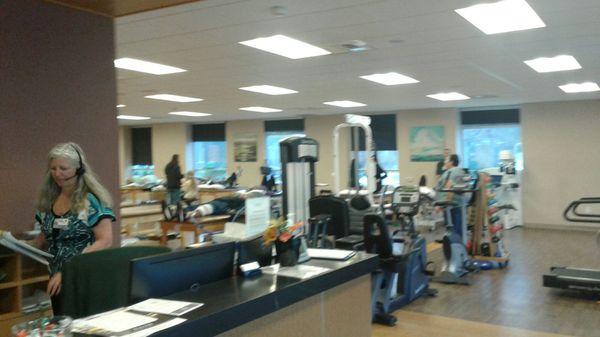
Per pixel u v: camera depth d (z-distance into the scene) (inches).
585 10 159.8
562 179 405.7
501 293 214.4
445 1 150.0
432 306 196.9
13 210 116.7
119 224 140.6
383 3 151.7
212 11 157.0
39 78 122.3
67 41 128.6
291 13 160.6
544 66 255.9
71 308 83.0
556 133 408.2
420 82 303.0
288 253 93.0
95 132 134.7
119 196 141.0
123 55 218.2
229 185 461.4
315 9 156.8
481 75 279.4
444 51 218.1
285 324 80.4
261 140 556.4
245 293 73.7
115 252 86.4
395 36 191.9
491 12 162.6
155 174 612.7
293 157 167.5
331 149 510.3
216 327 64.0
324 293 90.8
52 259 99.0
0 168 114.5
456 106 445.4
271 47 208.5
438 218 384.2
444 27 179.3
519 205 414.9
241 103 401.4
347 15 163.6
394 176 484.7
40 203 102.5
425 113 464.8
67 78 128.4
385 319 175.2
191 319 61.1
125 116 507.8
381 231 178.9
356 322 100.8
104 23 138.0
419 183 442.6
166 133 606.2
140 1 128.0
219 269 82.0
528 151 419.8
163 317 61.7
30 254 101.9
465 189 257.0
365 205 208.4
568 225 402.6
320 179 516.1
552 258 286.0
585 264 268.4
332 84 308.0
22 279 107.2
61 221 98.7
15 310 105.6
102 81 136.9
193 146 603.5
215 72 261.6
